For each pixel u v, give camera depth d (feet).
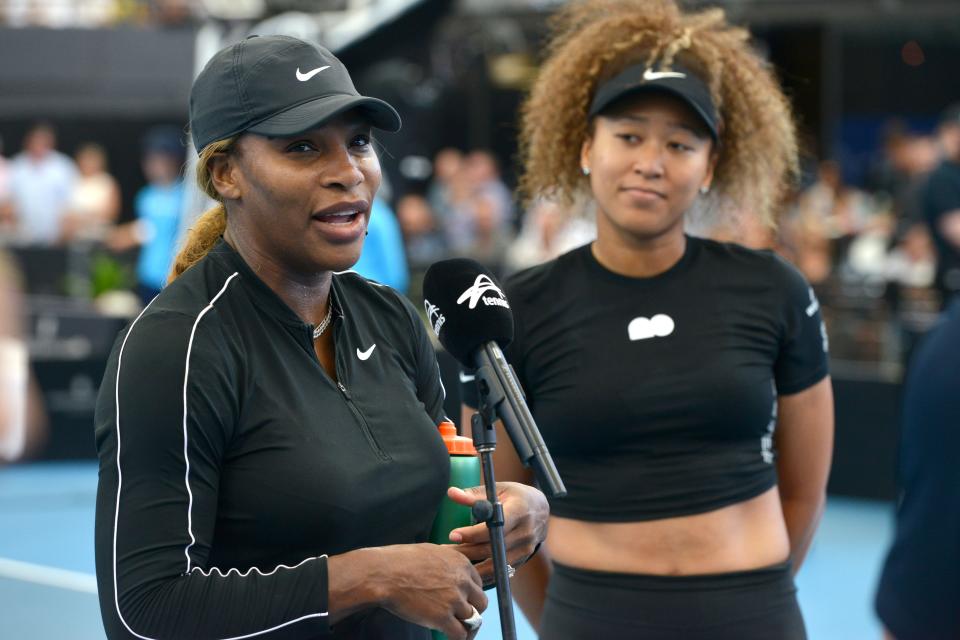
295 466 8.58
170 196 43.91
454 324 9.28
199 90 9.02
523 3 60.70
